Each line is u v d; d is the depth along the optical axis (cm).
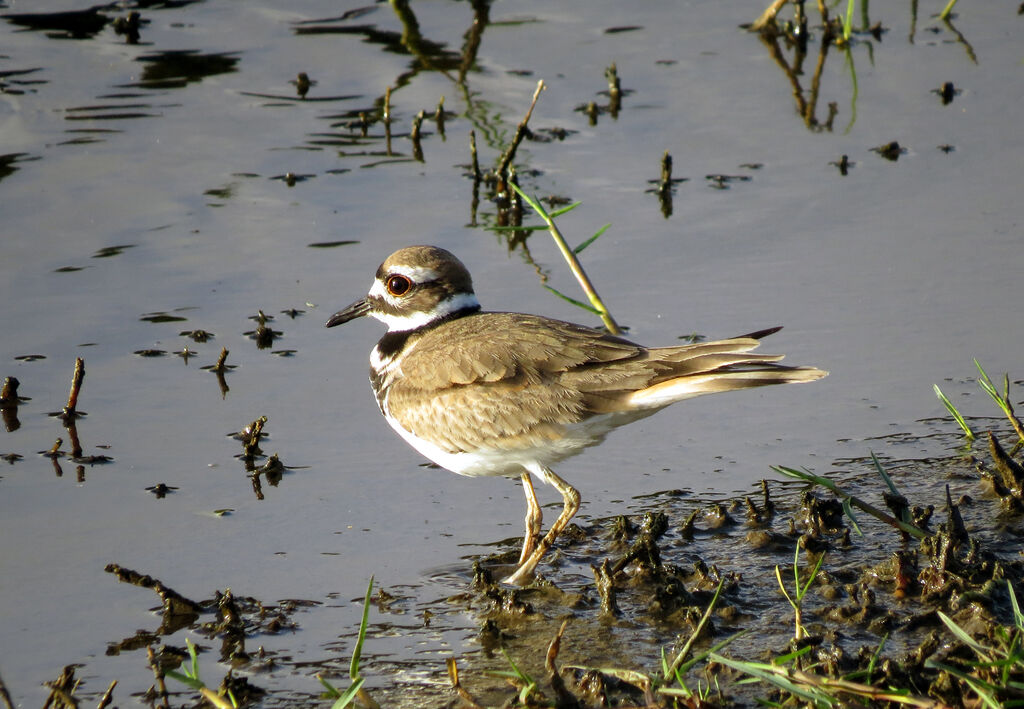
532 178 1658
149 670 875
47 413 1220
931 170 1648
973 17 2095
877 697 728
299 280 1441
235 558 1013
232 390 1261
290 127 1769
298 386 1272
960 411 1201
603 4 2159
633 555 976
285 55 1961
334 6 2111
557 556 1025
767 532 1025
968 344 1298
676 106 1836
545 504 1111
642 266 1462
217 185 1625
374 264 1469
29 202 1566
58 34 1989
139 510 1077
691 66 1948
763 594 945
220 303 1403
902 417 1202
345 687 851
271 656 889
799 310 1362
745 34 2050
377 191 1630
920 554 973
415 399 1038
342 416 1225
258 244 1508
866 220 1541
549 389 977
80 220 1538
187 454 1160
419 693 845
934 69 1922
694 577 973
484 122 1792
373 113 1816
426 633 917
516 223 1563
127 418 1212
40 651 896
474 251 1502
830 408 1225
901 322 1338
